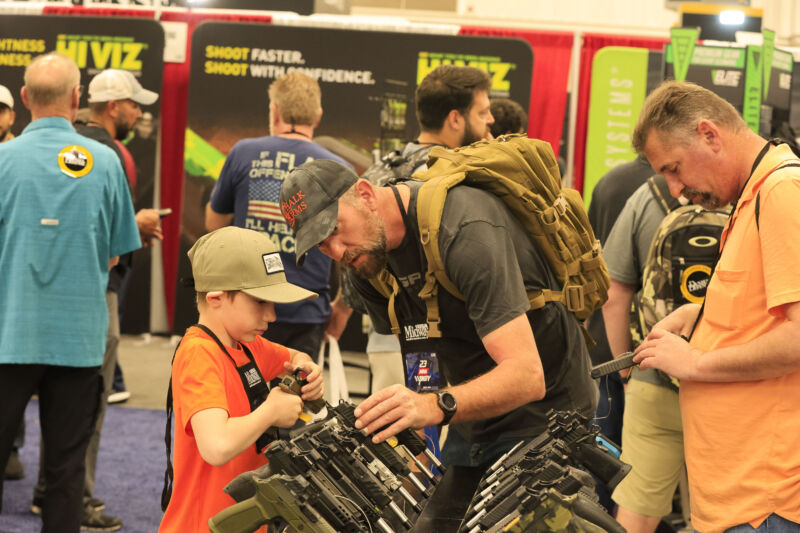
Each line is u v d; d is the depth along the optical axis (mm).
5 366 3031
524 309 1840
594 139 5594
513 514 1442
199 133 5605
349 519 1473
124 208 3258
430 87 3127
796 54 5031
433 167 2098
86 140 3164
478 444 2139
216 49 5578
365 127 5555
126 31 5715
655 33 6090
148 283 6090
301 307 3441
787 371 1750
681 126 1903
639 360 1966
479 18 7754
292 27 5531
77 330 3064
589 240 2156
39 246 3027
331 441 1611
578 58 5648
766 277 1765
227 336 2094
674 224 2635
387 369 3455
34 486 4027
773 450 1793
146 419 5090
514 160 2008
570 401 2109
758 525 1805
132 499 3900
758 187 1829
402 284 2031
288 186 1878
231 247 2061
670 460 2771
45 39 5730
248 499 1509
